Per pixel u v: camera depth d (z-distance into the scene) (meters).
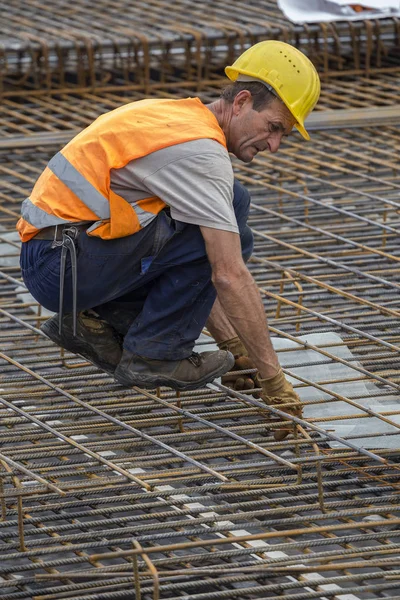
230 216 11.12
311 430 12.75
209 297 12.09
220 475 11.31
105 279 11.90
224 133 11.73
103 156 11.42
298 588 10.12
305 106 11.55
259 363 11.84
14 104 25.55
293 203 20.47
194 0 31.66
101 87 26.88
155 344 12.16
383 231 18.36
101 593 9.70
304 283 17.12
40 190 12.01
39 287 12.25
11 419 12.59
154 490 11.35
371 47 27.69
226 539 10.05
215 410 13.11
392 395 13.66
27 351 15.05
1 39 26.89
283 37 27.69
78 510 11.43
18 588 9.97
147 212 11.52
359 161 22.56
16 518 10.98
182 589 9.73
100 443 12.45
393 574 9.81
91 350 12.84
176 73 29.31
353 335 15.16
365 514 10.85
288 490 11.30
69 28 28.31
